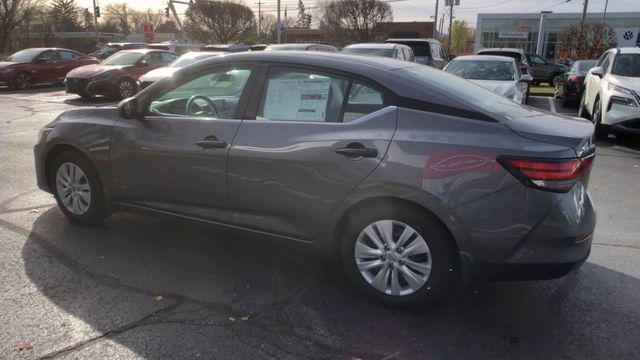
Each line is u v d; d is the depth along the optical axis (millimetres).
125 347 2994
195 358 2908
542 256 3086
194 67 4137
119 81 15773
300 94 3680
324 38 48938
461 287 3805
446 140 3174
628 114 8844
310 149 3498
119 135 4340
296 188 3588
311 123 3576
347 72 3557
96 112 4594
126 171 4355
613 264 4250
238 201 3859
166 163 4109
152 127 4199
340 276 3943
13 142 8727
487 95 3791
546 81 28266
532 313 3471
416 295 3375
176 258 4211
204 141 3896
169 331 3166
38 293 3590
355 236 3512
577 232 3111
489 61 11664
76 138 4559
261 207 3777
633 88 8844
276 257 4262
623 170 7438
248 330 3199
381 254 3438
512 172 3043
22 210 5277
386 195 3301
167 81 4223
